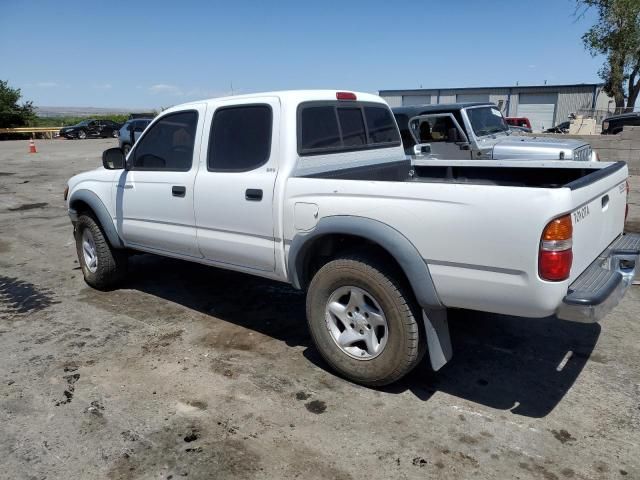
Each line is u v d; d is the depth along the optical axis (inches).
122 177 197.2
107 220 205.0
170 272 245.3
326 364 155.5
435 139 378.9
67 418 130.0
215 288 222.7
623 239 151.0
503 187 113.2
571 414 129.2
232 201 159.9
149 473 110.4
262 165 154.3
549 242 109.1
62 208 428.5
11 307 206.2
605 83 1322.6
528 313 115.6
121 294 218.1
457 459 113.6
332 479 108.1
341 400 136.4
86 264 224.5
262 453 116.3
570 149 335.0
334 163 166.1
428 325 129.3
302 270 150.3
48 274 249.4
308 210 141.9
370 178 178.2
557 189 109.5
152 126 187.9
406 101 2178.9
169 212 180.9
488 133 378.9
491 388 141.8
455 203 118.0
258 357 160.6
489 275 116.6
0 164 776.3
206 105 169.9
